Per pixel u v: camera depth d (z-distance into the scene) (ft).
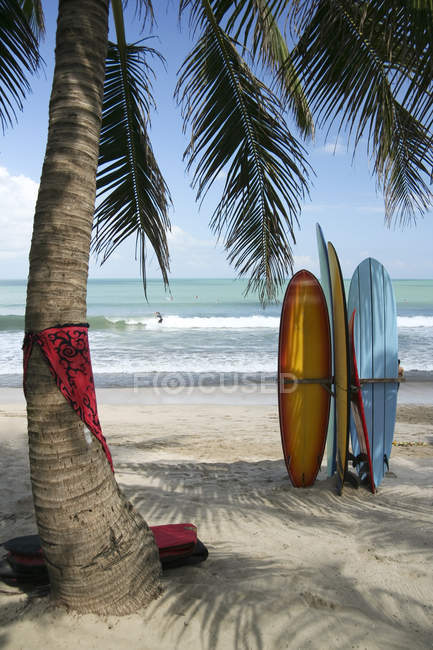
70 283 5.97
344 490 12.19
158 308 125.70
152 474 14.01
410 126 9.72
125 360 51.01
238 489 12.34
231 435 21.83
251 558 7.92
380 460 12.71
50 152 6.01
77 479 5.89
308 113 13.98
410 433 22.16
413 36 7.34
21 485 12.32
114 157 11.96
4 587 6.88
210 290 213.87
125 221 12.48
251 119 12.15
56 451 5.82
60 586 6.09
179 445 19.45
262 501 11.27
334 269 12.20
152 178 12.12
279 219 13.25
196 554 7.56
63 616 5.98
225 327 80.53
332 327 12.64
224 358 52.49
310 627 5.95
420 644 5.75
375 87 9.29
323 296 12.74
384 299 13.15
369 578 7.31
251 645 5.59
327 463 14.48
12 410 29.07
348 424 11.19
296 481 12.50
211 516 10.11
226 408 30.40
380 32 8.29
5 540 8.87
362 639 5.78
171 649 5.50
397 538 8.91
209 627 5.88
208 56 11.46
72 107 6.00
